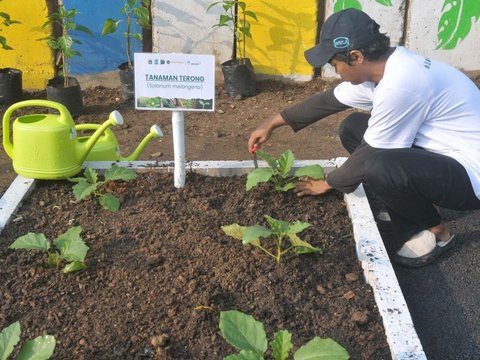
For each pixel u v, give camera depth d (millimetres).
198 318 1433
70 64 3330
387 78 1610
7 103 3166
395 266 1889
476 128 1695
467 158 1704
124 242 1715
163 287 1544
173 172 2084
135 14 3176
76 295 1528
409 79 1604
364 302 1523
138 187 1978
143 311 1470
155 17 3262
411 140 1698
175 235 1736
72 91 3027
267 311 1470
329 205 1940
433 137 1729
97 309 1482
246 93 3283
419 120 1669
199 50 3338
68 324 1441
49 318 1455
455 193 1692
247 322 1294
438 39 3271
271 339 1398
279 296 1520
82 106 3105
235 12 3244
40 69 3322
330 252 1712
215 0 3217
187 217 1825
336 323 1453
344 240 1780
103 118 3084
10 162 2633
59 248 1612
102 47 3309
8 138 2006
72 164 1945
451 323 1651
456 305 1718
